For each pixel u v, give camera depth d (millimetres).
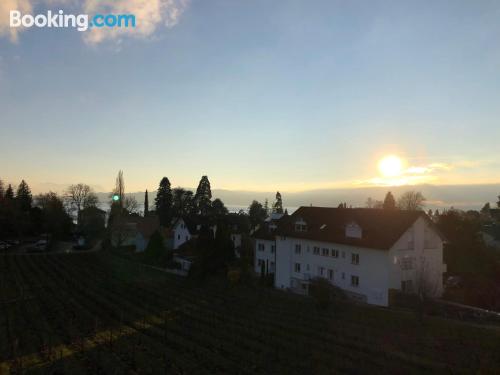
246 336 25438
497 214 103438
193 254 58062
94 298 36344
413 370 19594
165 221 104750
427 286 30484
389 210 38875
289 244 45281
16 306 33094
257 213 127438
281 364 20672
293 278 44125
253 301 35969
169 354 22062
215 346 23469
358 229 36812
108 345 23547
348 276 37438
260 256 51344
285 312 31672
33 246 73875
